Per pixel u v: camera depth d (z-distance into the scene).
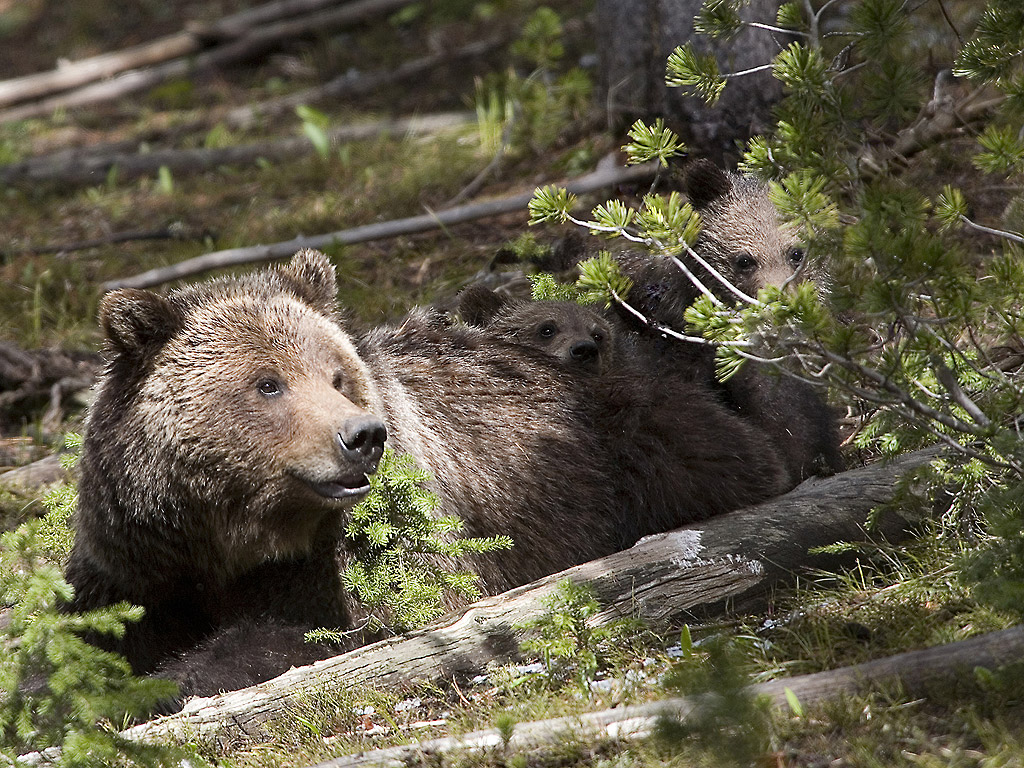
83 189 23.64
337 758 7.84
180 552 9.70
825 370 8.46
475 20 29.09
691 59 10.01
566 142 19.69
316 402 9.16
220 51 29.73
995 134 8.77
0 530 12.93
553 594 9.12
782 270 13.21
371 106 25.80
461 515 10.75
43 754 8.07
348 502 9.45
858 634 8.66
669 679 7.56
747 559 9.58
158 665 9.84
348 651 9.63
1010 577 7.88
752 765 7.09
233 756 8.44
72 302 18.06
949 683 7.46
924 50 16.38
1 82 31.42
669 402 11.74
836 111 9.30
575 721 7.69
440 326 11.95
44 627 8.01
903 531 10.21
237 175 23.00
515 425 11.34
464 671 8.97
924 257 7.95
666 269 13.95
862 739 7.14
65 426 15.16
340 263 17.23
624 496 11.58
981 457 8.50
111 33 33.59
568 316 12.88
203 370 9.35
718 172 14.22
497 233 17.84
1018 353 11.16
